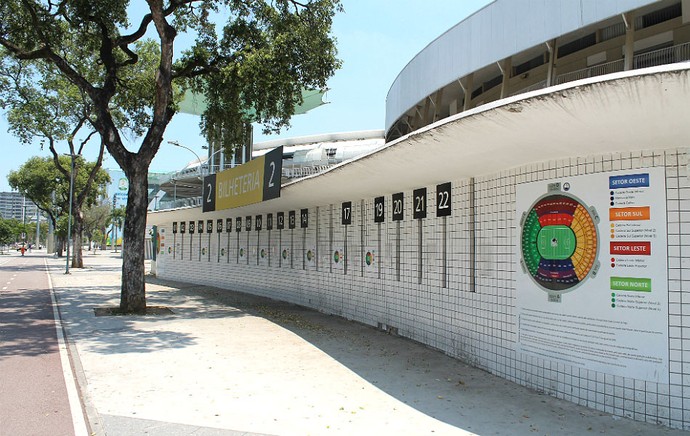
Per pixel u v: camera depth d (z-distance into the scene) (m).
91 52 18.62
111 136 13.88
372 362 8.08
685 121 4.58
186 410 5.72
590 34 17.44
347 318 12.69
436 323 9.03
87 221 75.31
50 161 49.53
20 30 14.80
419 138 6.38
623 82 4.12
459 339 8.27
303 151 40.44
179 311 14.02
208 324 11.80
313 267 14.69
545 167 6.49
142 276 13.80
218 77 15.52
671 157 5.34
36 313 13.47
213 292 19.50
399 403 5.99
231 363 7.97
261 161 13.57
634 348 5.45
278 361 8.12
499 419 5.44
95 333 10.54
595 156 5.90
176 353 8.67
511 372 6.95
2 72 22.17
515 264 6.93
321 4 14.84
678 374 5.17
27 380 6.99
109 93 14.62
